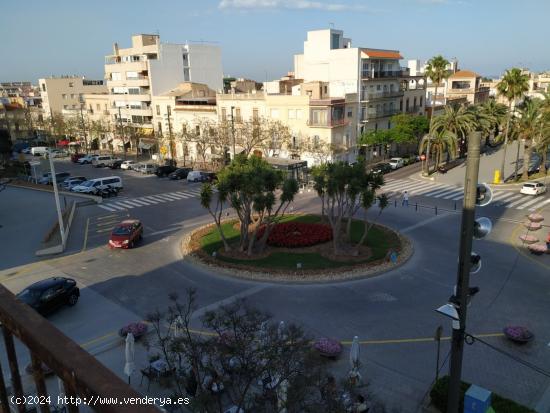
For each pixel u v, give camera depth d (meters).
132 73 78.94
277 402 10.37
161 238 30.73
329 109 52.91
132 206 40.78
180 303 20.59
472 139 7.94
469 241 8.39
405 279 23.31
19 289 22.59
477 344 17.19
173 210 38.75
